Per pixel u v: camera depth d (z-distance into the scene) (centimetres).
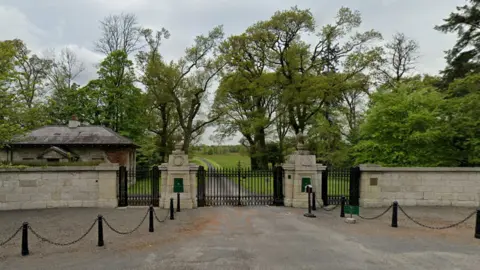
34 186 1430
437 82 2639
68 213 1313
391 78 3269
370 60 2680
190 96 3322
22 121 1541
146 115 3375
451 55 2409
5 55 1496
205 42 3328
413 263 732
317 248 845
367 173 1451
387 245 870
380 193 1457
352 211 1148
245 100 3619
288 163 1520
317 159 3036
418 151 1673
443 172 1464
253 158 3469
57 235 982
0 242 906
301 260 753
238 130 3678
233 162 5269
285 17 2723
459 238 940
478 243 889
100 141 2530
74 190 1456
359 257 773
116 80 3328
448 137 1681
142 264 731
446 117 1748
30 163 2084
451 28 2333
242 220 1191
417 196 1462
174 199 1424
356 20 2820
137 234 995
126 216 1255
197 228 1071
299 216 1258
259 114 3225
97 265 725
